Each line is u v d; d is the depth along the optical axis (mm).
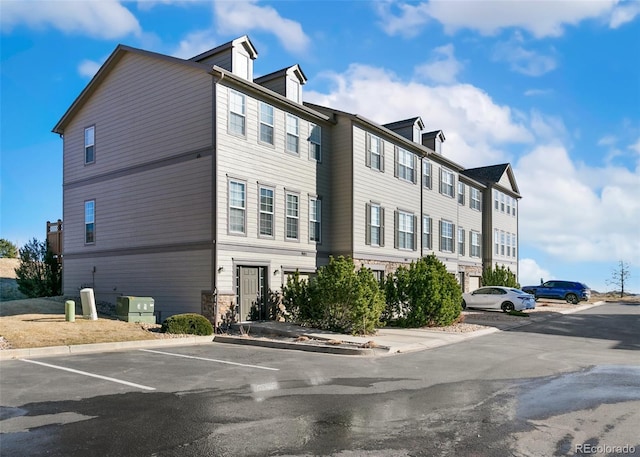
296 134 21562
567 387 9039
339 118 23297
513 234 43625
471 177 40125
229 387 8883
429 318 20094
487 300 28594
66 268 23578
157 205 19484
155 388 8750
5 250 43500
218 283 17453
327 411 7289
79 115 23438
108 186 21656
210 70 17656
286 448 5734
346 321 16953
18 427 6477
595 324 22234
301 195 21562
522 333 18734
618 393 8547
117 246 21016
